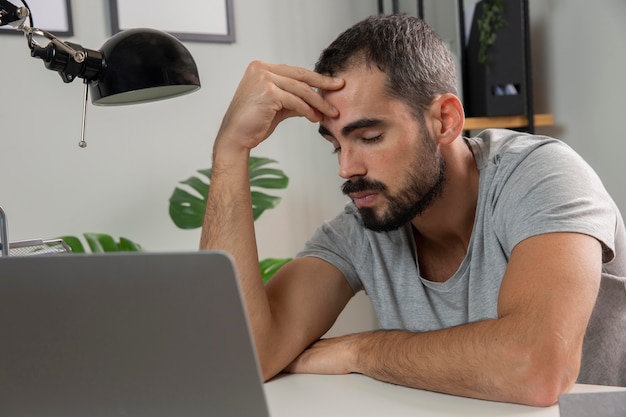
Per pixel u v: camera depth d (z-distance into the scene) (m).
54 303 0.76
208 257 0.68
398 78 1.21
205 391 0.75
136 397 0.78
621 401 0.75
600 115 2.41
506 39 2.50
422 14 2.58
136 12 2.49
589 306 1.03
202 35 2.61
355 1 2.93
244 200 1.36
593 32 2.42
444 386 1.04
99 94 1.19
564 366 0.97
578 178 1.20
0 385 0.85
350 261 1.45
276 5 2.76
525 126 2.59
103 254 0.71
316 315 1.36
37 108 2.37
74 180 2.43
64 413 0.83
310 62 2.84
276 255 2.78
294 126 2.81
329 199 2.89
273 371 1.26
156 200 2.56
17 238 2.34
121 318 0.74
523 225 1.15
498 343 0.99
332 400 1.05
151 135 2.55
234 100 1.37
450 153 1.30
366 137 1.21
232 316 0.70
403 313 1.39
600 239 1.12
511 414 0.93
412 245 1.40
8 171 2.33
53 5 2.37
